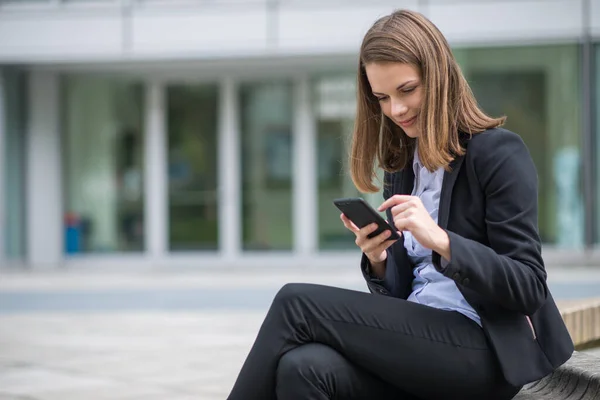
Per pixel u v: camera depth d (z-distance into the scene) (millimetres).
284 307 3008
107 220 19516
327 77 18938
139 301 13031
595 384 3355
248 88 19125
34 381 6816
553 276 15609
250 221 19125
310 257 18922
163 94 19328
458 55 18031
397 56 3055
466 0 17734
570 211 17922
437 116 3062
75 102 19609
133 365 7578
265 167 19109
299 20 18172
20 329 10148
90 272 18688
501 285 2883
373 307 3008
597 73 17656
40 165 19516
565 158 17922
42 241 19531
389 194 3529
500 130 3090
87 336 9516
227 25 18344
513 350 3006
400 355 2988
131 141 19453
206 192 19188
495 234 2992
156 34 18547
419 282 3350
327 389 2957
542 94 17875
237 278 16641
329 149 18969
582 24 17484
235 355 8109
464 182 3098
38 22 18781
